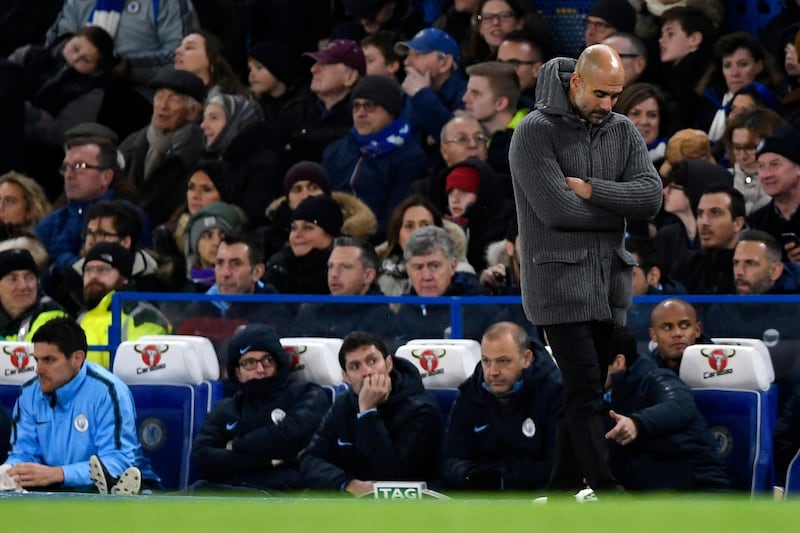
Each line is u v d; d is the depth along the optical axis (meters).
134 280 42.16
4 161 50.56
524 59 46.00
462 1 49.06
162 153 48.72
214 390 36.84
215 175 45.72
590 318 26.78
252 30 53.38
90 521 18.86
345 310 36.81
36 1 56.28
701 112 44.94
